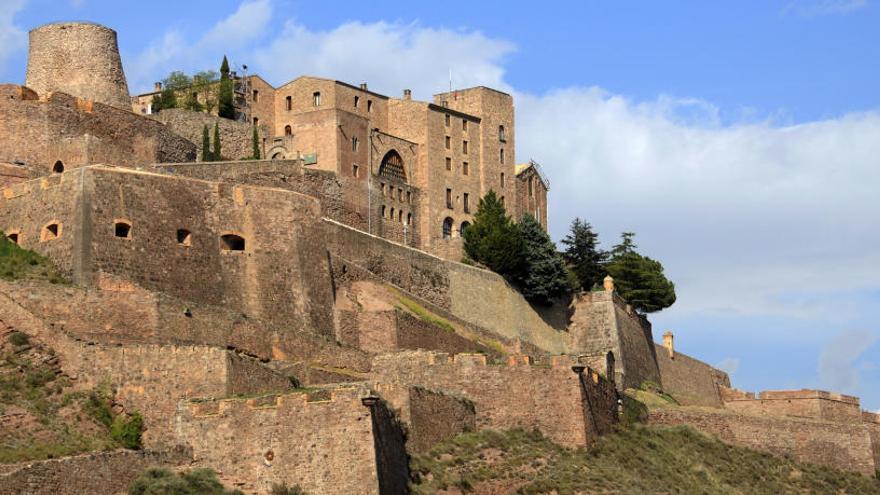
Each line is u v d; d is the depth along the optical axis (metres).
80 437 87.69
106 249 106.81
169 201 111.31
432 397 95.25
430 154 168.88
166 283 109.25
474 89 176.12
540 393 101.62
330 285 118.19
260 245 114.75
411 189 166.00
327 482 82.50
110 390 90.75
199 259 111.75
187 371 90.88
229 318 105.31
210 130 154.75
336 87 164.50
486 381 100.69
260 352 105.75
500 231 147.12
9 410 88.06
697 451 116.12
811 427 125.31
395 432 88.75
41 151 124.94
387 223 161.00
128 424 89.38
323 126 157.25
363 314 119.00
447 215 169.12
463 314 139.50
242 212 114.81
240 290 113.12
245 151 157.75
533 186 182.25
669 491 102.12
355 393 83.19
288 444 83.44
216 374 90.56
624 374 141.88
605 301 145.62
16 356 92.50
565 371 102.31
